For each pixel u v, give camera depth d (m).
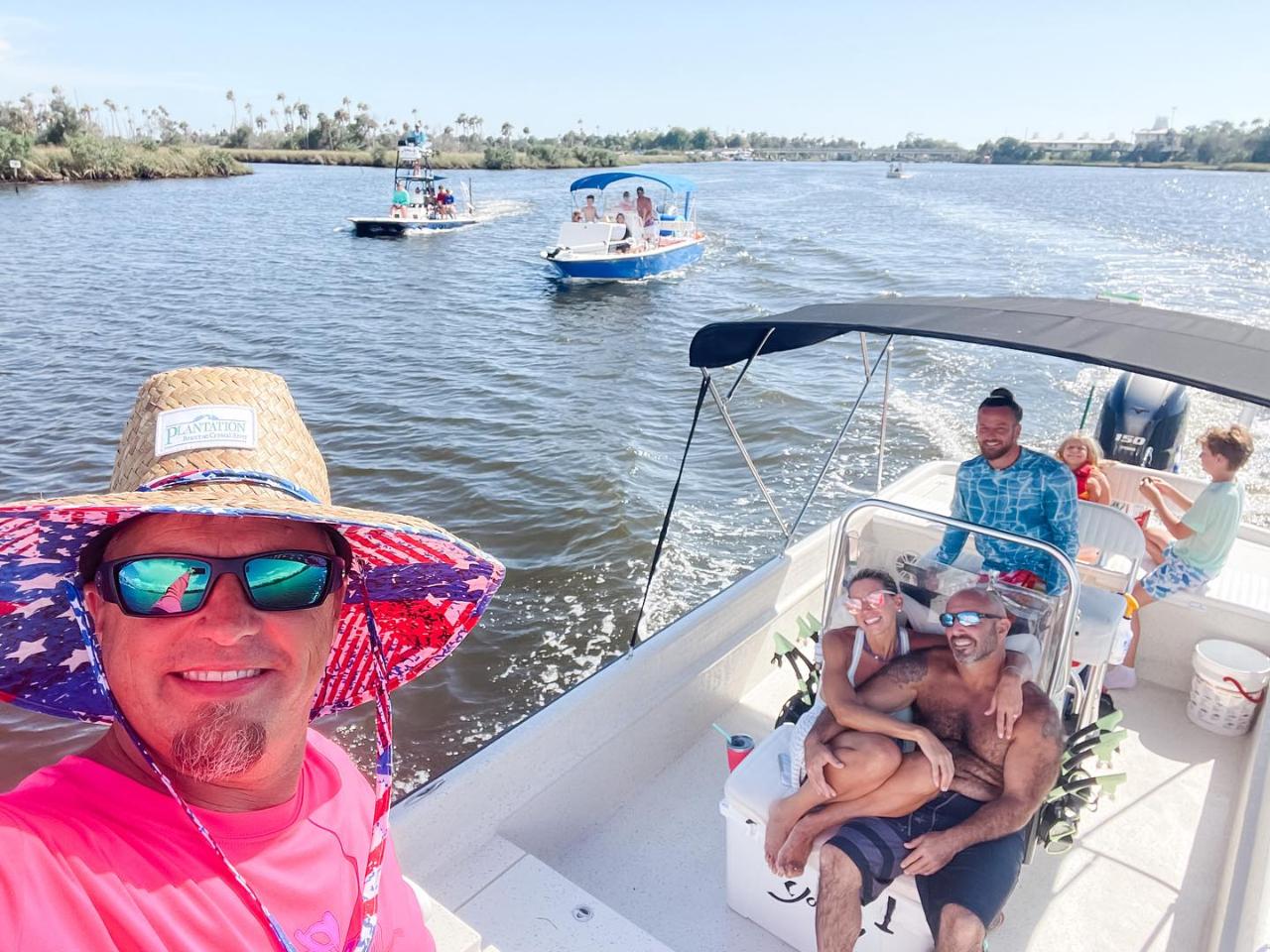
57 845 0.84
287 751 1.04
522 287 23.95
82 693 1.22
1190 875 3.04
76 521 1.01
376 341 17.69
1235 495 3.87
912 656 2.47
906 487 5.08
